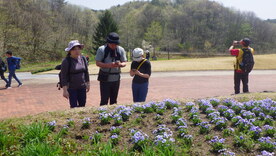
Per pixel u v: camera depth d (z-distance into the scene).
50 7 76.31
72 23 71.50
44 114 4.63
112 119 4.25
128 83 13.43
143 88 5.70
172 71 19.64
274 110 4.39
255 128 3.58
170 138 3.38
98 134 3.61
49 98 9.53
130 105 5.02
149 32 74.94
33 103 8.62
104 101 5.41
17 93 10.75
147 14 96.88
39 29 50.09
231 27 96.38
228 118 4.30
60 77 5.04
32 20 50.19
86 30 72.81
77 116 4.45
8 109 7.73
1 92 11.03
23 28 49.06
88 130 3.90
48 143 3.35
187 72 19.02
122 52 5.33
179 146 3.39
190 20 99.81
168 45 79.69
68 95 4.81
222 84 12.81
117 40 5.04
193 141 3.51
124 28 75.12
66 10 76.56
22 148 3.30
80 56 5.08
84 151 3.26
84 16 76.94
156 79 15.09
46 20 56.41
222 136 3.62
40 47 52.22
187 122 4.15
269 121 4.08
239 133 3.60
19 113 7.21
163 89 11.41
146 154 3.02
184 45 91.38
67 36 57.72
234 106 4.74
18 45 48.72
